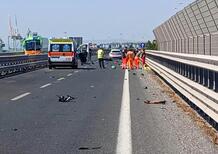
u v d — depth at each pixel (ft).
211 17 57.31
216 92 33.42
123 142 29.86
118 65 171.22
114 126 36.04
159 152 26.99
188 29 80.48
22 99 55.16
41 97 57.41
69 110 45.34
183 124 36.96
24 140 30.91
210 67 34.42
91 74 110.01
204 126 36.04
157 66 99.60
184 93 50.57
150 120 38.91
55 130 34.53
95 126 36.11
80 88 70.38
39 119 39.75
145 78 94.73
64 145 29.27
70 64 138.10
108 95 59.77
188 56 48.44
